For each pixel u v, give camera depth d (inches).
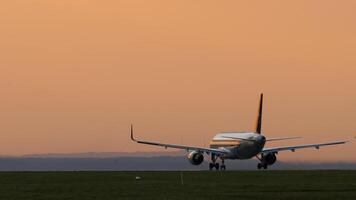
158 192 6466.5
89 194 6314.0
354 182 7736.2
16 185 7568.9
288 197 5900.6
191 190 6697.8
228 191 6550.2
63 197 6053.2
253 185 7347.4
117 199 5826.8
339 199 5723.4
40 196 6166.3
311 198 5816.9
